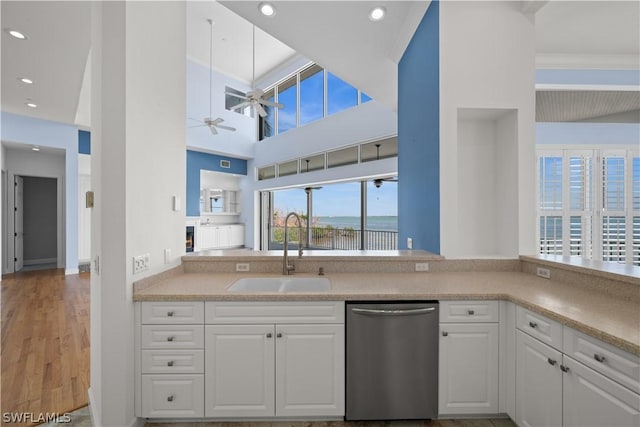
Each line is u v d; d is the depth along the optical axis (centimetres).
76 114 552
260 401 175
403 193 333
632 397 106
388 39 318
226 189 1005
